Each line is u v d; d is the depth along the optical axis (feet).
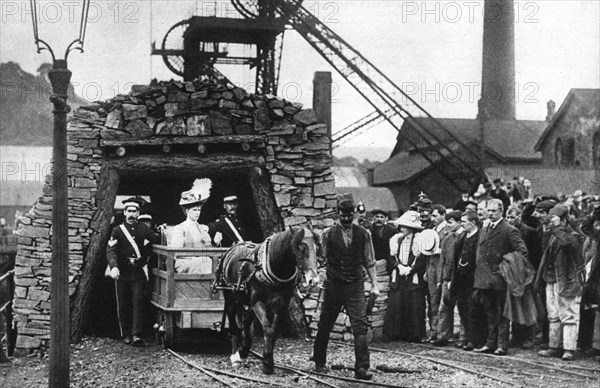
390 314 37.63
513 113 131.95
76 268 36.27
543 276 33.06
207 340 35.04
